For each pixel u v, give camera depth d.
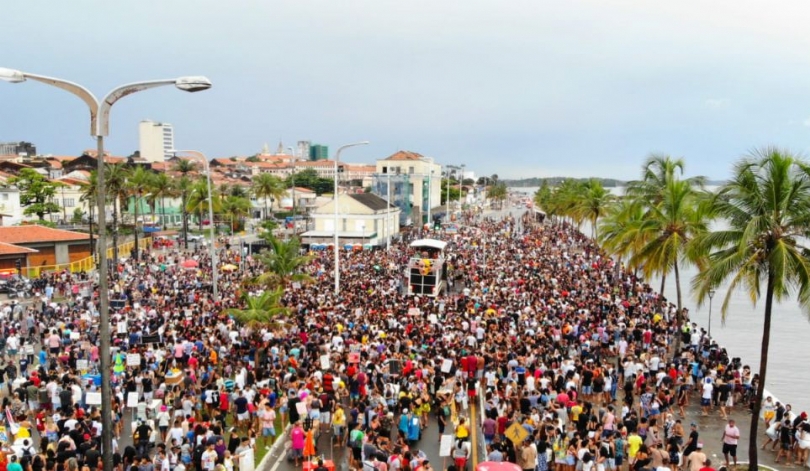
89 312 36.91
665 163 35.91
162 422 20.58
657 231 34.31
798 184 18.33
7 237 60.25
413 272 47.31
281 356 27.25
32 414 21.98
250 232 113.12
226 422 23.06
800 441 20.02
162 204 114.19
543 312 35.16
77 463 15.47
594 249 77.19
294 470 19.50
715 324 60.66
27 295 47.16
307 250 74.06
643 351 29.19
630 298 43.25
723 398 24.75
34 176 93.44
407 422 21.16
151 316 35.00
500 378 24.97
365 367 24.94
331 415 22.33
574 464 18.02
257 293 43.72
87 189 72.81
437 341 28.91
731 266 18.84
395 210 100.12
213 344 28.64
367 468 16.58
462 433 19.11
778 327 59.53
